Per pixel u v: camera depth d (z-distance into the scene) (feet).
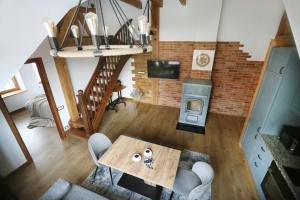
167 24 14.26
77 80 13.65
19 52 4.90
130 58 16.93
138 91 17.99
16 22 4.60
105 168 9.88
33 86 19.01
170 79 16.21
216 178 9.21
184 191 7.01
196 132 13.29
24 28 4.81
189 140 12.43
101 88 14.03
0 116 8.69
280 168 6.38
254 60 13.32
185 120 14.15
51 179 9.29
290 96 7.52
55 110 11.89
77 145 12.03
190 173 7.82
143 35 4.58
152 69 16.22
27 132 13.79
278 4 11.35
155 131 13.53
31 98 17.78
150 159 7.74
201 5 11.47
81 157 10.86
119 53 3.97
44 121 15.40
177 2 13.29
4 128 8.91
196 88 12.69
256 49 12.96
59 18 5.58
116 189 8.67
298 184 5.74
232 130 13.56
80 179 9.25
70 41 8.98
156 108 17.35
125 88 18.93
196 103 13.92
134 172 7.09
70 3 5.79
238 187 8.69
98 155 8.84
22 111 17.93
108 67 14.44
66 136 13.07
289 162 6.64
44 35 5.34
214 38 12.21
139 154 8.09
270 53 8.70
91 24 3.52
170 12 13.79
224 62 14.10
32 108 15.87
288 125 8.02
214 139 12.50
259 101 9.39
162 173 7.05
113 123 14.70
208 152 11.18
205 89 12.51
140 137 12.82
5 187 7.22
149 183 8.54
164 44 15.14
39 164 10.32
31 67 18.47
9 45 4.64
